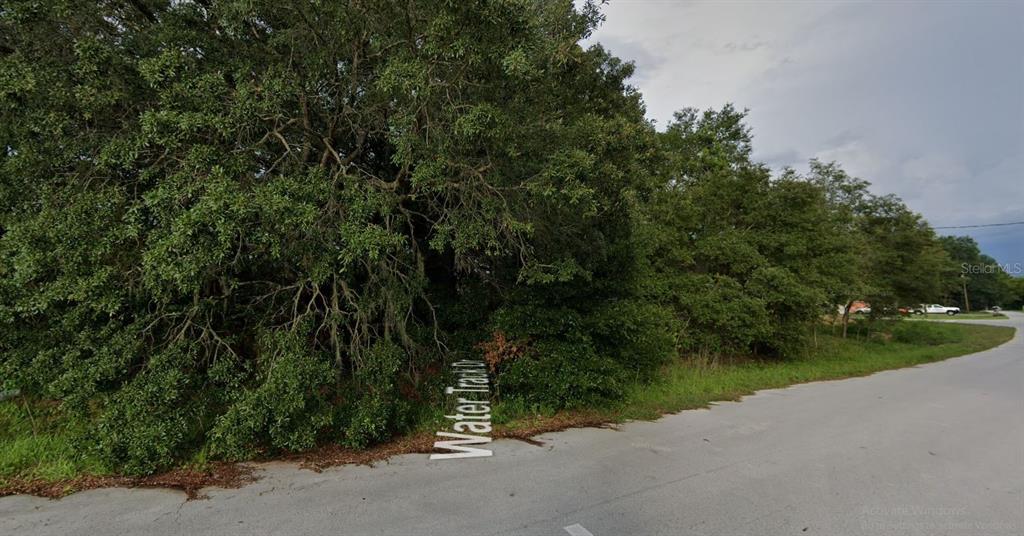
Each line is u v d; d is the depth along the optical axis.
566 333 8.05
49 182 5.12
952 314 60.75
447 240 6.42
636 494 4.39
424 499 4.24
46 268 4.73
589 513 3.97
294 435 5.31
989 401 9.22
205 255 4.46
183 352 5.48
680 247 13.59
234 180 5.09
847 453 5.74
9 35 5.64
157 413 4.98
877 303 21.27
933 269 21.36
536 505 4.12
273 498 4.24
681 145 20.47
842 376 12.78
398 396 6.82
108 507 4.03
